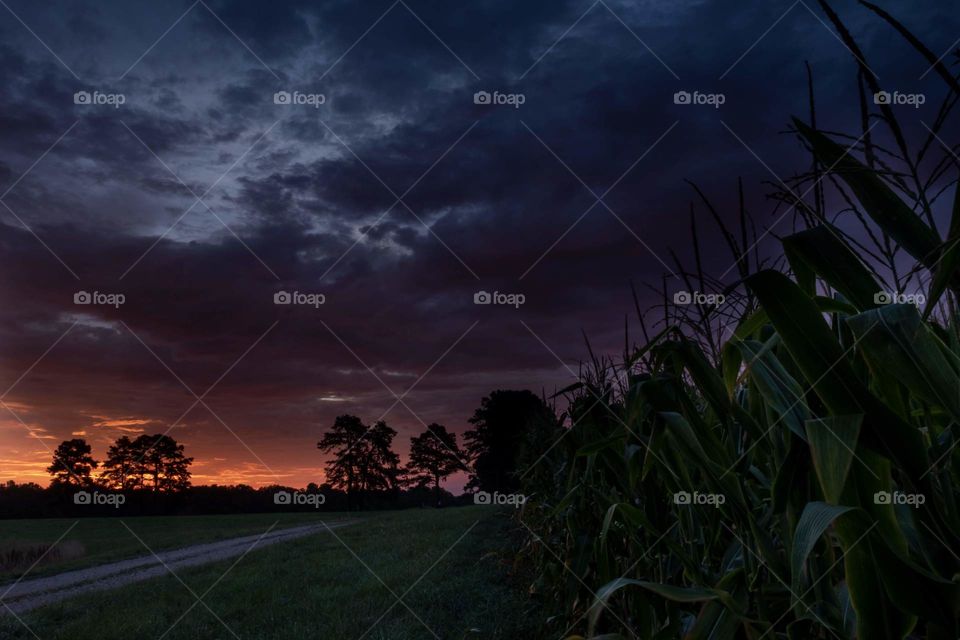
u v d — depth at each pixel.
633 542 2.40
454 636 4.62
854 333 0.93
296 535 21.55
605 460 2.46
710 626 1.36
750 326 1.28
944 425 1.18
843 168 0.99
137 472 58.75
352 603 6.37
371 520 29.53
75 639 6.06
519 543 8.59
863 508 0.98
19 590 10.98
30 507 51.69
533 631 4.23
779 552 1.40
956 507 1.01
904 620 0.95
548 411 5.13
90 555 17.78
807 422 1.00
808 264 1.04
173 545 19.36
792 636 1.21
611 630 2.57
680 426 1.52
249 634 5.59
